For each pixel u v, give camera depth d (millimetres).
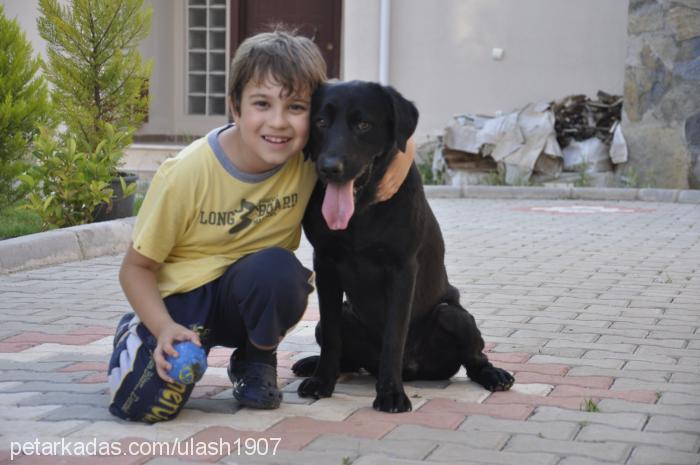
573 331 4883
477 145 12133
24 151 8133
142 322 3252
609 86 12750
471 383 3902
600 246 7934
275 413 3406
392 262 3484
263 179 3299
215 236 3330
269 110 3152
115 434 3129
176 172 3211
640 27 11648
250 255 3328
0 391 3674
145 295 3205
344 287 3676
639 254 7508
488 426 3271
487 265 6973
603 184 11930
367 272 3543
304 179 3398
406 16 13156
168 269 3377
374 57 13133
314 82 3236
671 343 4613
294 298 3283
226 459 2900
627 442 3090
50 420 3291
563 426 3266
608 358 4312
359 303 3693
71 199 7582
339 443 3066
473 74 13102
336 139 3178
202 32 14477
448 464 2875
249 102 3158
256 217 3354
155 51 14117
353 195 3275
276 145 3184
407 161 3406
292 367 4031
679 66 11398
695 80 11312
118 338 3371
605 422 3312
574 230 8938
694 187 11477
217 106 14586
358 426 3254
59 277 6320
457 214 10172
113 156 7922
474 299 5738
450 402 3596
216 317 3428
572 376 3990
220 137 3295
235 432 3164
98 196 7582
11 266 6465
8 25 8102
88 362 4156
